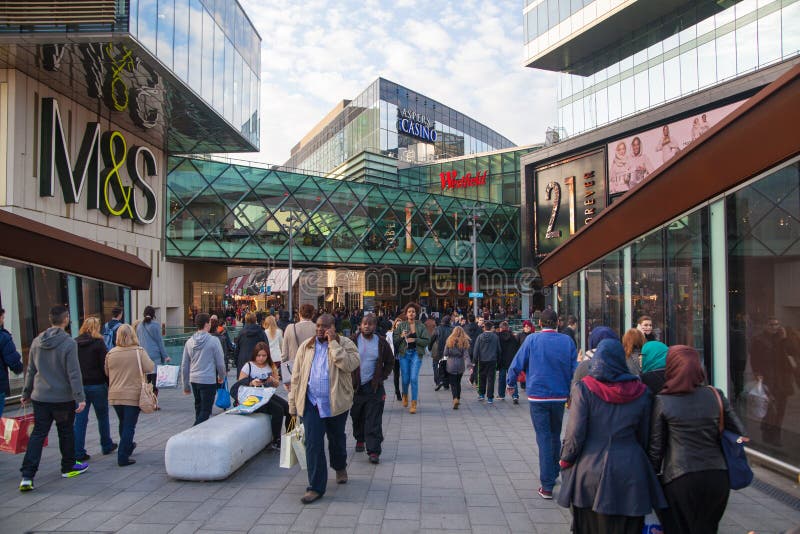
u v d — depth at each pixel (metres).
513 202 45.38
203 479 5.83
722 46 27.33
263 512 4.92
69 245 11.65
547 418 5.39
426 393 12.69
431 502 5.18
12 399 10.44
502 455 6.98
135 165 24.73
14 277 10.62
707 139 6.89
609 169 33.44
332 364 5.43
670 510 3.52
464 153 65.94
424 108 59.97
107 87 19.33
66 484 5.78
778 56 24.70
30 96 18.09
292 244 30.69
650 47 31.50
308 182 33.06
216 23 23.62
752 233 6.59
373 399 6.75
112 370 6.57
